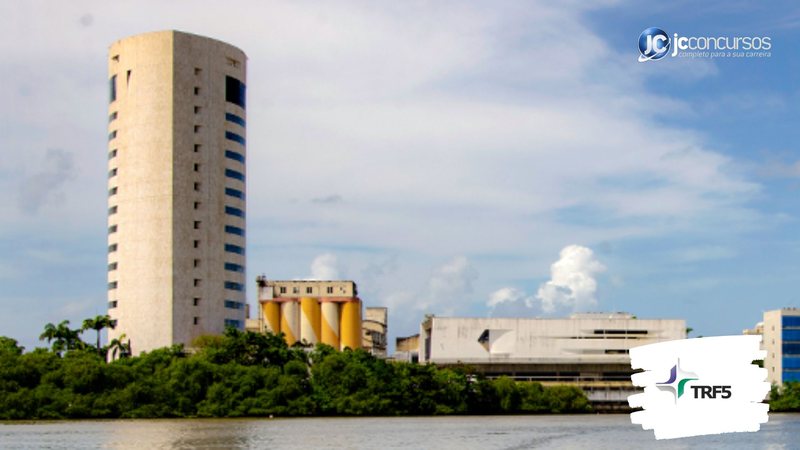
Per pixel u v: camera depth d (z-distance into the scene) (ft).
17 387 572.92
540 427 495.82
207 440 381.81
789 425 543.80
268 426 489.26
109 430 446.19
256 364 649.20
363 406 628.69
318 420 565.12
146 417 580.30
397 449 348.18
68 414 567.59
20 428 463.83
